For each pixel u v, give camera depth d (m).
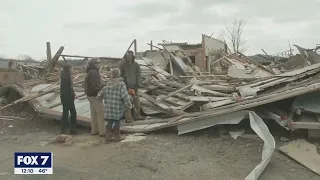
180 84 10.70
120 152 5.93
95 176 4.88
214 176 4.82
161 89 10.45
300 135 6.60
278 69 20.48
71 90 7.40
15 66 17.73
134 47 16.08
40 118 9.05
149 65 15.07
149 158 5.57
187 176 4.84
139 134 7.07
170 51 18.39
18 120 9.02
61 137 6.69
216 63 20.86
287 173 4.90
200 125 6.87
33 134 7.65
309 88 6.49
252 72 17.36
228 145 6.23
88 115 8.14
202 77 14.18
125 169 5.13
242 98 7.88
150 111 8.37
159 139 6.71
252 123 6.20
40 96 9.53
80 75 12.12
